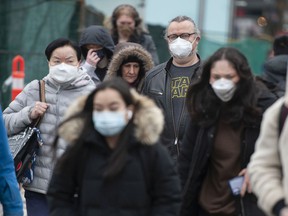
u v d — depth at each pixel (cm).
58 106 1497
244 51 3966
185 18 1592
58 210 1124
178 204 1109
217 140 1266
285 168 996
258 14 8675
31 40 2812
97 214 1087
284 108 1021
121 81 1093
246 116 1250
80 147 1100
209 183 1284
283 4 6725
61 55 1491
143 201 1088
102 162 1091
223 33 3872
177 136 1525
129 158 1084
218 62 1230
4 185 1264
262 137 1040
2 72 2648
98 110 1081
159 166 1096
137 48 1634
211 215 1273
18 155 1467
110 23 2156
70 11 2867
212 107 1261
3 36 2794
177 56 1562
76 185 1126
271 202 1008
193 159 1277
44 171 1485
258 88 1257
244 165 1257
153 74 1588
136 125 1085
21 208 1281
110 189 1081
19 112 1504
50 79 1508
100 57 1836
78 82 1507
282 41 1766
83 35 1841
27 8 2812
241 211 1255
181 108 1538
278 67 1530
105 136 1102
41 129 1498
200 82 1270
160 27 2930
